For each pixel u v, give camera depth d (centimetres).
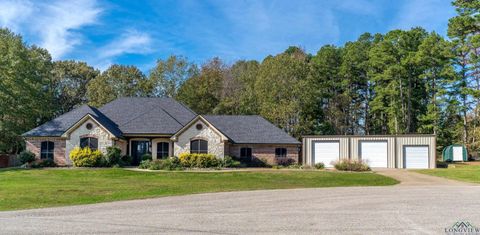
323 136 4075
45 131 3650
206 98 5869
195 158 3512
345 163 3497
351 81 6725
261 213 1345
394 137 3928
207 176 2744
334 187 2255
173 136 3700
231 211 1390
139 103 4356
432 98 5656
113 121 4072
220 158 3641
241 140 4003
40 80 4981
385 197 1761
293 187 2248
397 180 2656
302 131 5750
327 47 7050
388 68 5822
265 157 4016
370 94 6788
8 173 2891
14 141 4572
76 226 1134
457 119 5691
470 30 4625
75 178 2595
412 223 1159
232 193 1936
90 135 3569
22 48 4669
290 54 6638
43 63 5338
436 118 5403
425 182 2548
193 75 6444
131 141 3941
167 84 6438
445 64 5466
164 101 4409
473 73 5344
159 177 2680
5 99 4278
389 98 6181
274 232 1047
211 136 3688
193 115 4269
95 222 1194
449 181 2606
